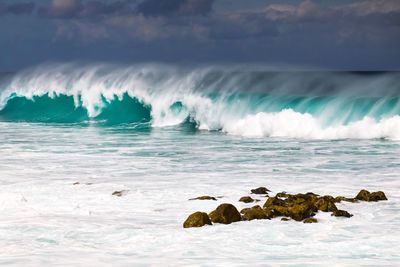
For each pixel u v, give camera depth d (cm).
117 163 3238
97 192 2395
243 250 1530
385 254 1470
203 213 1830
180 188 2475
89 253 1498
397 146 3959
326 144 4119
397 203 2142
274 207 1945
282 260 1412
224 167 3080
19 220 1894
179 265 1366
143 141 4388
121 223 1858
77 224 1839
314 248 1543
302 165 3138
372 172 2898
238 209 2083
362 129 4544
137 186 2525
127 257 1454
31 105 7306
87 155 3572
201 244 1594
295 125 4762
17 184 2603
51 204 2169
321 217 1914
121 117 6450
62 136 4775
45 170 3006
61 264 1380
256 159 3378
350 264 1366
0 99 7606
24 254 1486
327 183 2595
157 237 1669
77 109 6831
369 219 1898
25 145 4106
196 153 3662
